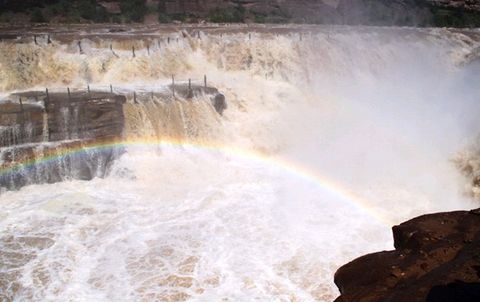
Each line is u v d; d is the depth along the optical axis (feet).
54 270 49.73
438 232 27.17
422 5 213.25
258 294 46.65
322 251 53.88
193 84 94.02
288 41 119.03
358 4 213.46
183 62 106.93
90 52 101.09
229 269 50.55
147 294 46.21
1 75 90.17
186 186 70.59
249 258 52.60
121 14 185.37
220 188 70.18
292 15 208.54
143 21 186.19
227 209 63.67
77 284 47.57
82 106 72.13
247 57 112.78
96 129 73.00
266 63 113.39
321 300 46.03
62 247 53.72
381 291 23.34
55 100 72.02
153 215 61.72
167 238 56.18
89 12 178.50
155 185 70.33
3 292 46.37
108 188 69.05
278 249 54.39
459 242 25.71
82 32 127.24
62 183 69.72
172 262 51.49
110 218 60.44
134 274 49.37
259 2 208.03
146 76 100.53
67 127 71.51
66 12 177.27
